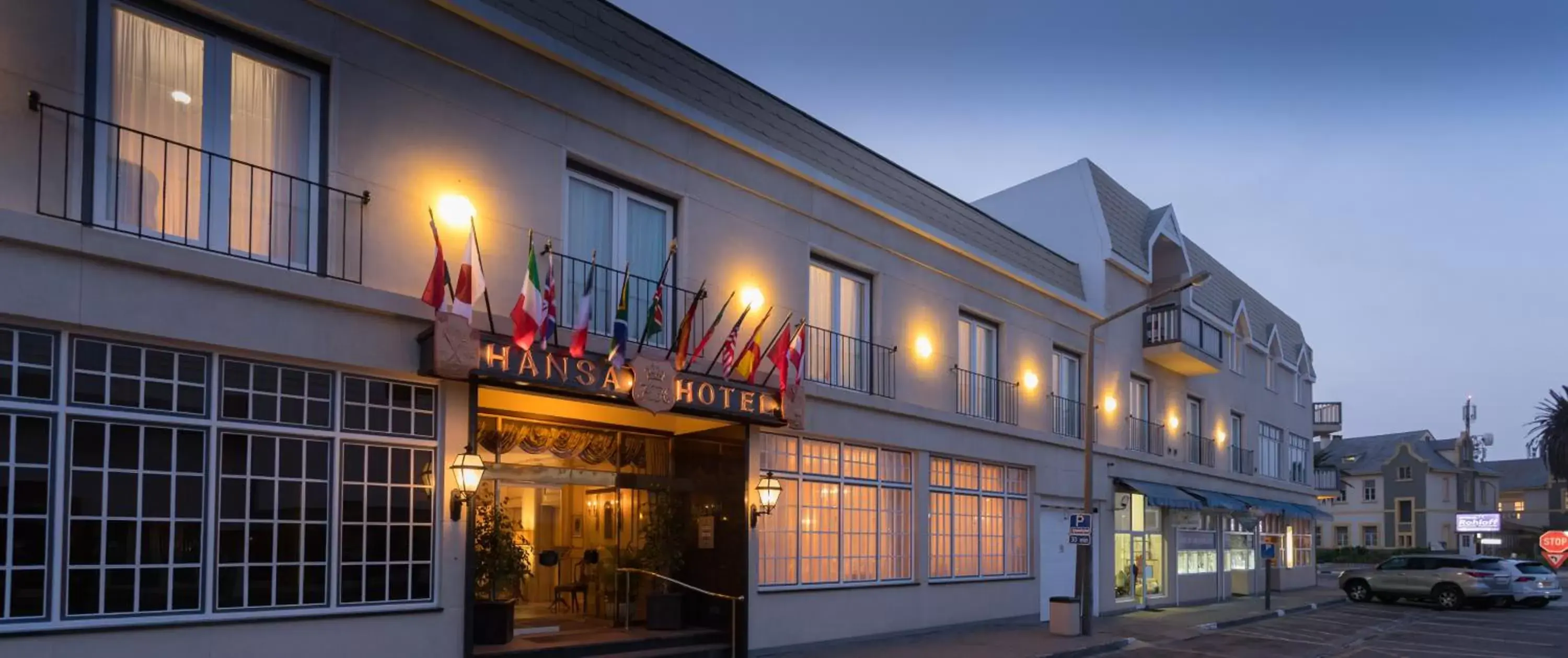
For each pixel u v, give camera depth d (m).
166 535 8.88
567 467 13.47
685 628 14.05
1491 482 78.31
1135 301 26.61
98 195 8.80
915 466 17.84
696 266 14.01
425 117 10.99
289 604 9.59
